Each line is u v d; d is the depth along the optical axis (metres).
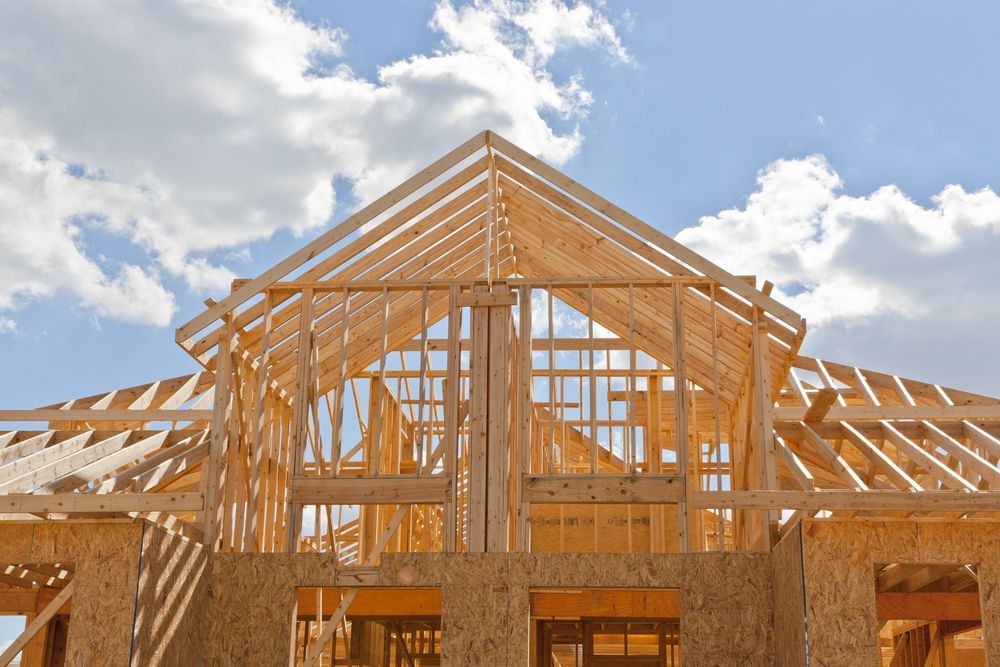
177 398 13.56
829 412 13.55
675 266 11.14
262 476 12.02
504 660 9.89
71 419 12.70
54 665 13.26
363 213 11.16
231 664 10.15
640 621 12.76
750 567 10.10
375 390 16.66
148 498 9.44
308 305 11.39
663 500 10.50
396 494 10.72
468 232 12.75
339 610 10.22
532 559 10.18
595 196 11.09
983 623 8.73
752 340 11.29
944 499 8.89
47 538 9.20
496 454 10.73
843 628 8.62
